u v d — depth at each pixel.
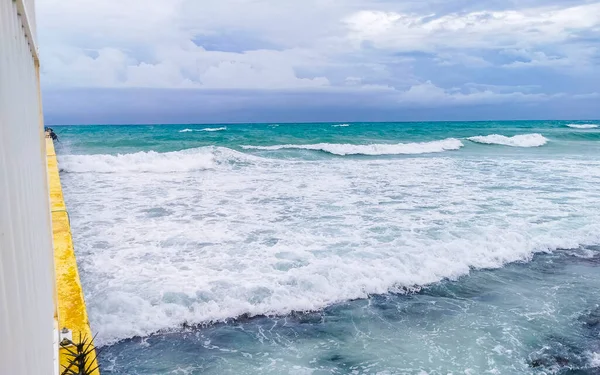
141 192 15.20
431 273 8.59
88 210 12.51
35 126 3.14
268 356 6.14
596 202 13.89
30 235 2.13
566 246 10.30
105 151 26.97
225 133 41.81
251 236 10.26
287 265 8.57
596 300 7.89
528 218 12.02
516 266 9.26
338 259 8.80
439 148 31.55
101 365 5.85
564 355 6.28
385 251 9.30
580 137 39.91
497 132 47.34
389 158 26.06
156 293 7.34
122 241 9.83
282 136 36.06
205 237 10.16
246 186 16.28
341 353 6.24
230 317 6.98
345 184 16.72
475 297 7.91
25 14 2.13
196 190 15.55
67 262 6.13
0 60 1.35
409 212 12.44
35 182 2.78
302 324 6.94
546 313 7.40
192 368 5.85
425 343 6.50
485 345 6.47
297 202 13.64
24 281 1.74
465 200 14.02
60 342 4.26
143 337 6.43
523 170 20.50
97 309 6.77
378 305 7.54
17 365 1.45
